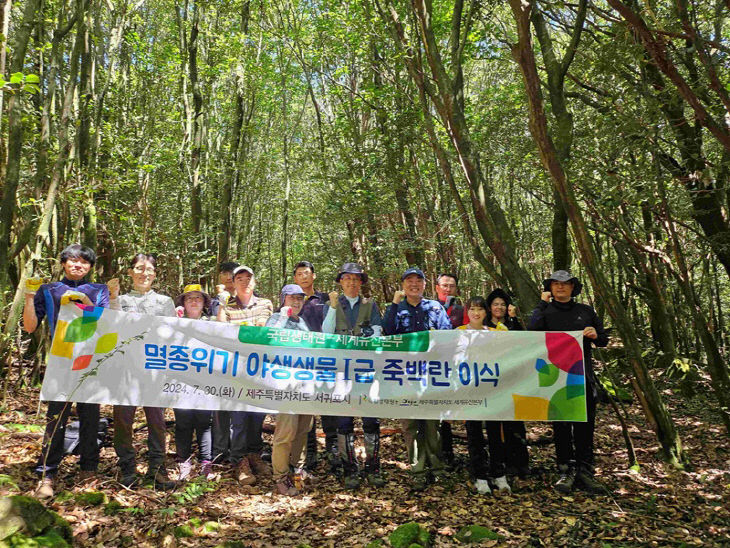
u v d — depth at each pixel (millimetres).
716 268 10844
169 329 4297
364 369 4457
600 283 4781
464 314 5039
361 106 10539
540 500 4254
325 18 11070
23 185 7066
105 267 9461
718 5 4828
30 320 3986
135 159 8953
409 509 4090
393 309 4652
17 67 5195
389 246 10211
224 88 14219
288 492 4277
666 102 5227
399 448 5523
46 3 7473
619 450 5488
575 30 5738
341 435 4438
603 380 7617
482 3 7047
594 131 5863
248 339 4395
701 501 4219
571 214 4688
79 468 4363
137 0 10000
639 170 5426
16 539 2908
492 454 4434
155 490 4125
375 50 10148
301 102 17516
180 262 10961
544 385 4418
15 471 4262
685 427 6527
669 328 8906
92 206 7785
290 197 16828
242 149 12719
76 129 7148
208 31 11219
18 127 5074
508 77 11086
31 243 6844
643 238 7676
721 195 6289
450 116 5680
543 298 4746
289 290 4684
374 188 10305
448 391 4426
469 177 5691
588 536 3666
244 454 4746
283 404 4336
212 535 3596
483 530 3631
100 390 4121
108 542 3391
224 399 4293
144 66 11375
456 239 10570
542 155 4613
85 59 7395
